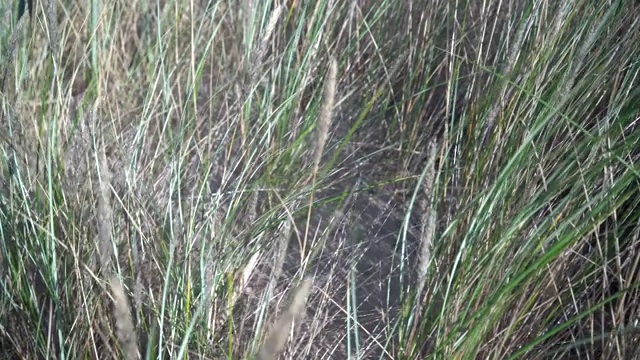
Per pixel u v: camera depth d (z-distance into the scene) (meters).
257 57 1.93
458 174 1.86
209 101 1.99
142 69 2.39
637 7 1.87
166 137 2.11
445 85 2.29
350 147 2.23
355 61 2.27
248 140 2.02
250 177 1.93
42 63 2.19
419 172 2.15
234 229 1.85
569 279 1.54
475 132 1.84
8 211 1.59
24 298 1.52
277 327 0.84
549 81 1.82
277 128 2.05
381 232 2.02
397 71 2.29
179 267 1.61
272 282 1.40
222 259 1.69
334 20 2.28
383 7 2.34
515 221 1.50
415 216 2.04
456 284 1.50
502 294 1.38
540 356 1.55
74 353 1.40
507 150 1.75
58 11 2.51
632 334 1.50
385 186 2.16
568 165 1.62
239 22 2.29
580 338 1.60
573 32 1.88
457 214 1.63
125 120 2.18
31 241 1.53
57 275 1.52
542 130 1.75
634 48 1.80
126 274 1.62
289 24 2.36
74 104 2.21
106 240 1.21
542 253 1.53
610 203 1.55
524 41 1.87
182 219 1.67
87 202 1.61
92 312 1.45
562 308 1.52
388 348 1.67
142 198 1.75
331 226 1.63
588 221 1.56
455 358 1.40
